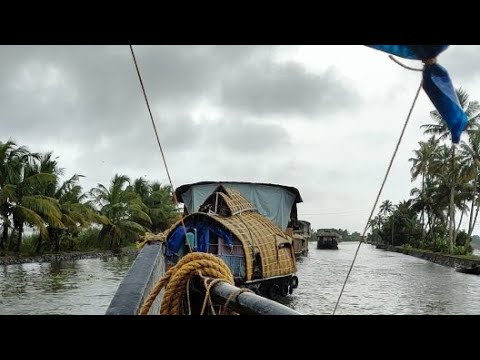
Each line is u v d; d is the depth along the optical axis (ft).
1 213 88.17
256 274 49.52
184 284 10.10
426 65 4.24
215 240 50.24
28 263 94.38
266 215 64.69
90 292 59.21
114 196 133.08
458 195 135.74
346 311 51.26
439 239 149.89
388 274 93.04
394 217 209.26
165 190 166.09
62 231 112.68
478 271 92.43
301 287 70.49
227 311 8.74
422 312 51.70
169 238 47.55
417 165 156.04
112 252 126.11
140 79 6.58
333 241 225.56
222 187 57.11
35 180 91.20
